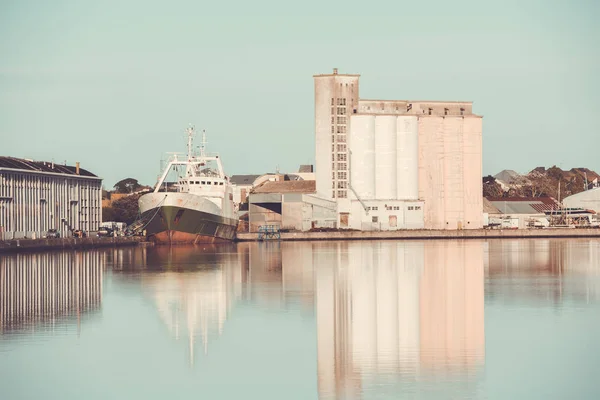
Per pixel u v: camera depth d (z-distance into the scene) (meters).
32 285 108.81
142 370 59.97
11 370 59.84
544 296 96.31
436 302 91.50
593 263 147.75
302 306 88.31
